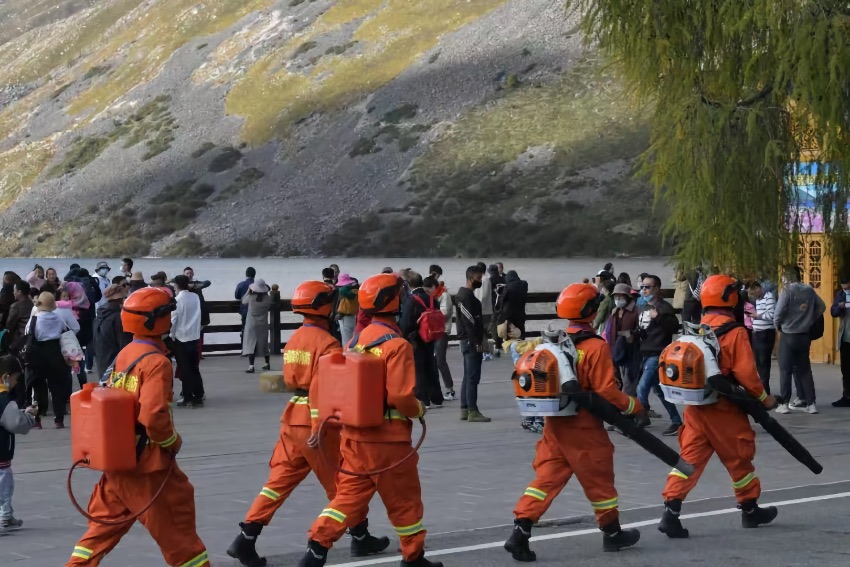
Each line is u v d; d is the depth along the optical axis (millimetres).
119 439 5430
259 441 12742
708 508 8750
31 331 13641
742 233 13094
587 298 6855
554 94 148750
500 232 127438
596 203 129000
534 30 162750
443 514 8688
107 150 173750
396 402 6188
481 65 159250
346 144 155125
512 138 143500
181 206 154250
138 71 195250
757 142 12984
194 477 10406
